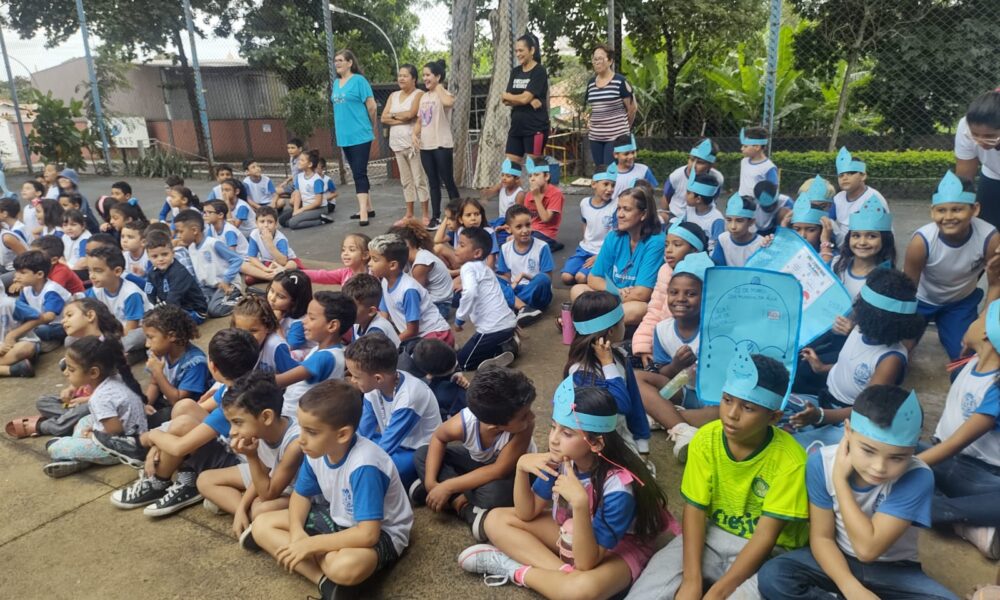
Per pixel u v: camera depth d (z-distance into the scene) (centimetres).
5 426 386
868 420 190
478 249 471
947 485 257
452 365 351
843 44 990
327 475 249
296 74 1642
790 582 211
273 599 249
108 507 311
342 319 336
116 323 387
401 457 297
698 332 336
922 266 360
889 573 206
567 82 1482
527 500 249
